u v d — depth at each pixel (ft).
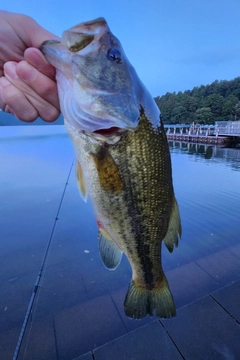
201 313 1.58
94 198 0.78
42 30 0.64
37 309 2.03
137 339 1.42
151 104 0.79
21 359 1.40
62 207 4.43
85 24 0.65
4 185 5.92
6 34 0.62
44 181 6.27
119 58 0.69
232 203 4.45
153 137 0.79
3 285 2.37
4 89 0.60
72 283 2.36
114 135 0.73
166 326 1.50
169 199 0.88
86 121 0.67
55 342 1.50
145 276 0.95
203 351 1.34
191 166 8.61
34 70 0.58
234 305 1.64
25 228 3.64
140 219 0.84
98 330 1.58
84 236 3.35
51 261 2.77
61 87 0.62
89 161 0.74
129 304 0.96
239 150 13.82
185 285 1.99
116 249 0.89
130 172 0.77
